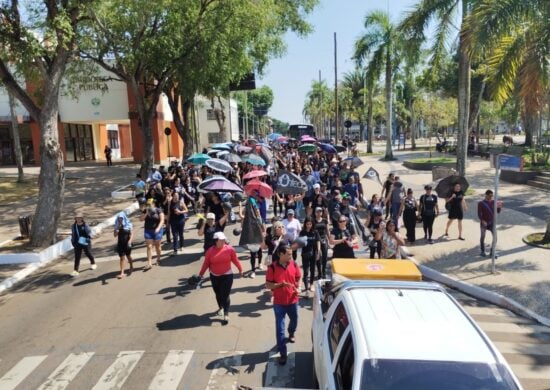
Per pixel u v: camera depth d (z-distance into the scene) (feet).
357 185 61.46
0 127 136.05
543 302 31.76
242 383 22.40
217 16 72.59
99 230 57.93
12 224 60.75
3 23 46.65
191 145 110.93
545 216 54.34
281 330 24.20
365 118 240.53
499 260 40.40
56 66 49.26
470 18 45.60
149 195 52.06
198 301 33.27
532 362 24.36
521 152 97.76
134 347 26.50
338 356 15.34
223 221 40.83
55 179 49.52
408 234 47.01
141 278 39.01
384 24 124.26
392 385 13.07
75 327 29.73
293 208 47.21
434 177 69.36
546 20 41.42
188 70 77.36
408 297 17.01
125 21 69.05
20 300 35.65
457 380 13.16
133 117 132.87
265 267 40.52
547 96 49.49
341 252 34.65
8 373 24.17
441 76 147.74
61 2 50.19
